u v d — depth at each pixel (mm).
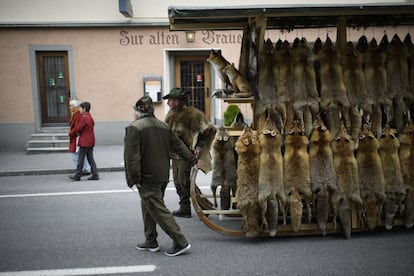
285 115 4328
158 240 4543
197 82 11922
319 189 4242
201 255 4047
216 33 11375
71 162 9438
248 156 4227
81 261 3969
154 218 3994
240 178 4250
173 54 11750
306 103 4309
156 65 11406
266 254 4023
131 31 11281
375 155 4344
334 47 4465
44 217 5473
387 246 4156
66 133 11305
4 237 4695
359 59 4441
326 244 4246
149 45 11328
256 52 4414
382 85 4422
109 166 8812
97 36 11250
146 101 4016
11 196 6699
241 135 4309
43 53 11391
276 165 4211
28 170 8602
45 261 3982
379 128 4453
